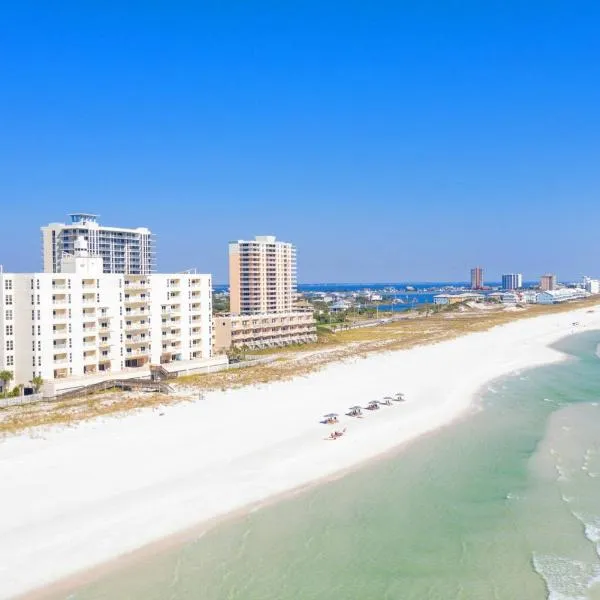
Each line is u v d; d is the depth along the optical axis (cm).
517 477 5306
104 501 4531
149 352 10656
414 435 6538
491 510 4616
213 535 4119
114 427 6475
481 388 9262
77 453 5569
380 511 4572
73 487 4766
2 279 8794
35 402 8050
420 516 4497
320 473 5306
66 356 9269
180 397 8069
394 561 3853
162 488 4812
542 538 4159
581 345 15125
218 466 5353
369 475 5303
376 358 11938
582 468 5541
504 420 7250
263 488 4925
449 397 8444
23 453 5544
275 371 10356
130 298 10306
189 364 10562
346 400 8031
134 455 5550
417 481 5188
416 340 15300
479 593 3500
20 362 8925
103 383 8762
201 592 3469
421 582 3619
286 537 4131
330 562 3825
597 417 7425
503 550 3994
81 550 3831
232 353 12781
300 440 6184
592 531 4253
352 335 17575
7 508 4353
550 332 18188
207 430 6412
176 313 11056
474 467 5550
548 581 3616
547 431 6775
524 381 9900
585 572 3716
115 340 10038
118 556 3797
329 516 4466
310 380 9431
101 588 3459
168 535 4088
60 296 9162
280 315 15125
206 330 11638
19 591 3388
